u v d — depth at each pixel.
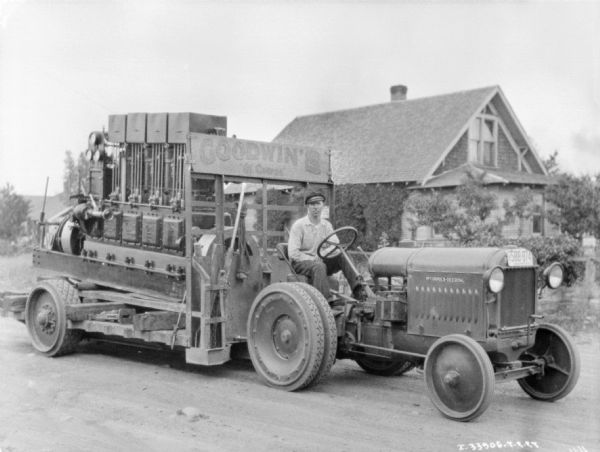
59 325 7.28
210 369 6.77
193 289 6.34
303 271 6.42
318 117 23.83
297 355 5.81
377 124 22.33
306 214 7.17
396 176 19.58
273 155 6.79
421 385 6.20
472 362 4.89
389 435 4.58
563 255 11.20
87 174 7.80
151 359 7.29
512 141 22.75
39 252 8.30
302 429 4.71
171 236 6.64
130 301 7.05
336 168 21.05
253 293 6.57
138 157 7.25
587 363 7.20
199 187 6.84
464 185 14.82
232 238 6.32
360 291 6.15
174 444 4.37
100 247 7.44
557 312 10.05
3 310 8.02
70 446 4.32
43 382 6.11
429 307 5.45
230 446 4.34
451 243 12.58
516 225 17.77
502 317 5.15
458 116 20.88
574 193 15.68
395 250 5.94
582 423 4.86
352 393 5.84
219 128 6.91
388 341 5.78
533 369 5.45
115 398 5.54
